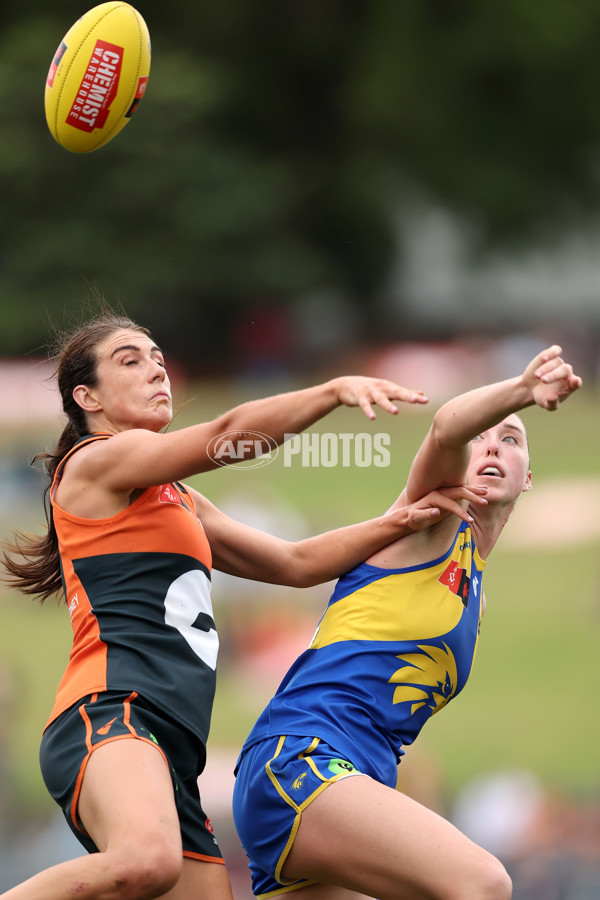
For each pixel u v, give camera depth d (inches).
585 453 3636.8
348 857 436.5
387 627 487.8
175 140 5049.2
